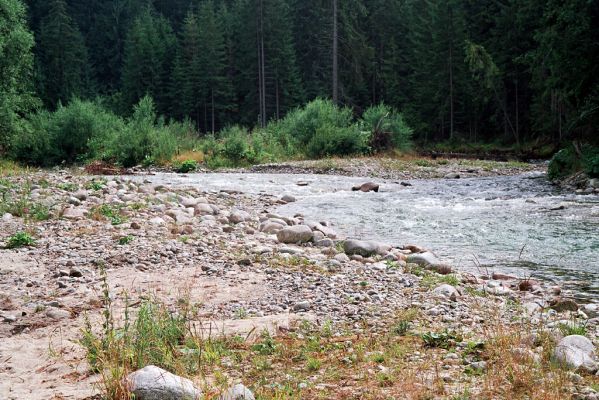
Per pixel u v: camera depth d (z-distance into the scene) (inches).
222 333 209.0
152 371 153.2
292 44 2364.7
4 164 1000.2
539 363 175.9
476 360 184.4
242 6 2593.5
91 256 336.2
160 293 270.7
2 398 156.8
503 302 269.0
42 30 2655.0
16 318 234.1
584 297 289.4
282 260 342.3
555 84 936.3
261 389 159.2
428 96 2111.2
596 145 853.2
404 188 826.2
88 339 189.0
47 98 2581.2
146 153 1181.7
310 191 784.9
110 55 3272.6
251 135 1331.2
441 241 448.1
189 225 431.8
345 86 2212.1
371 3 2480.3
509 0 1825.8
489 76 1812.3
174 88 2549.2
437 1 2145.7
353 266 339.6
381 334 213.9
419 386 161.6
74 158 1273.4
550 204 625.3
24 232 381.4
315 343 200.4
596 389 158.1
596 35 857.5
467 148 1850.4
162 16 3216.0
